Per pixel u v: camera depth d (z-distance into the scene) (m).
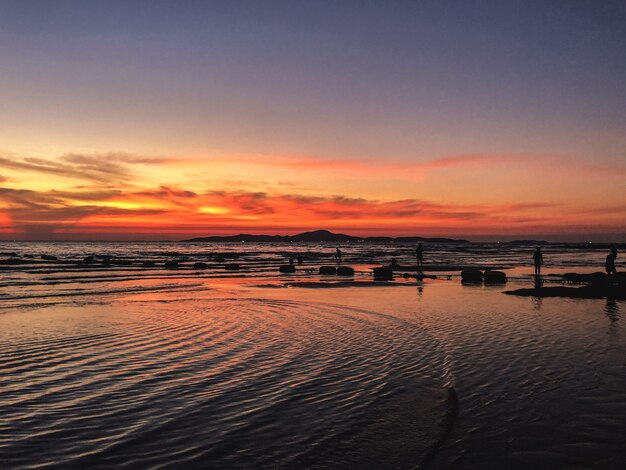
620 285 21.66
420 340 10.65
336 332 11.67
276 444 5.28
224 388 7.23
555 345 10.06
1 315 14.56
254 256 81.88
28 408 6.35
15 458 4.93
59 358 9.05
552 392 6.96
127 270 40.06
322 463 4.84
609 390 7.04
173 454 5.04
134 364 8.62
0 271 37.38
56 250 120.69
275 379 7.69
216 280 29.42
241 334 11.45
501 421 5.89
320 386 7.32
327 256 81.56
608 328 12.05
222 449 5.16
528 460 4.88
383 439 5.39
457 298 18.98
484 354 9.29
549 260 61.81
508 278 30.28
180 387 7.27
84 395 6.89
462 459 4.91
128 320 13.57
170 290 22.78
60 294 20.83
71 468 4.73
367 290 22.55
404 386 7.30
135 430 5.65
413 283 26.72
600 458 4.92
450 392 7.00
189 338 10.97
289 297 19.53
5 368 8.30
